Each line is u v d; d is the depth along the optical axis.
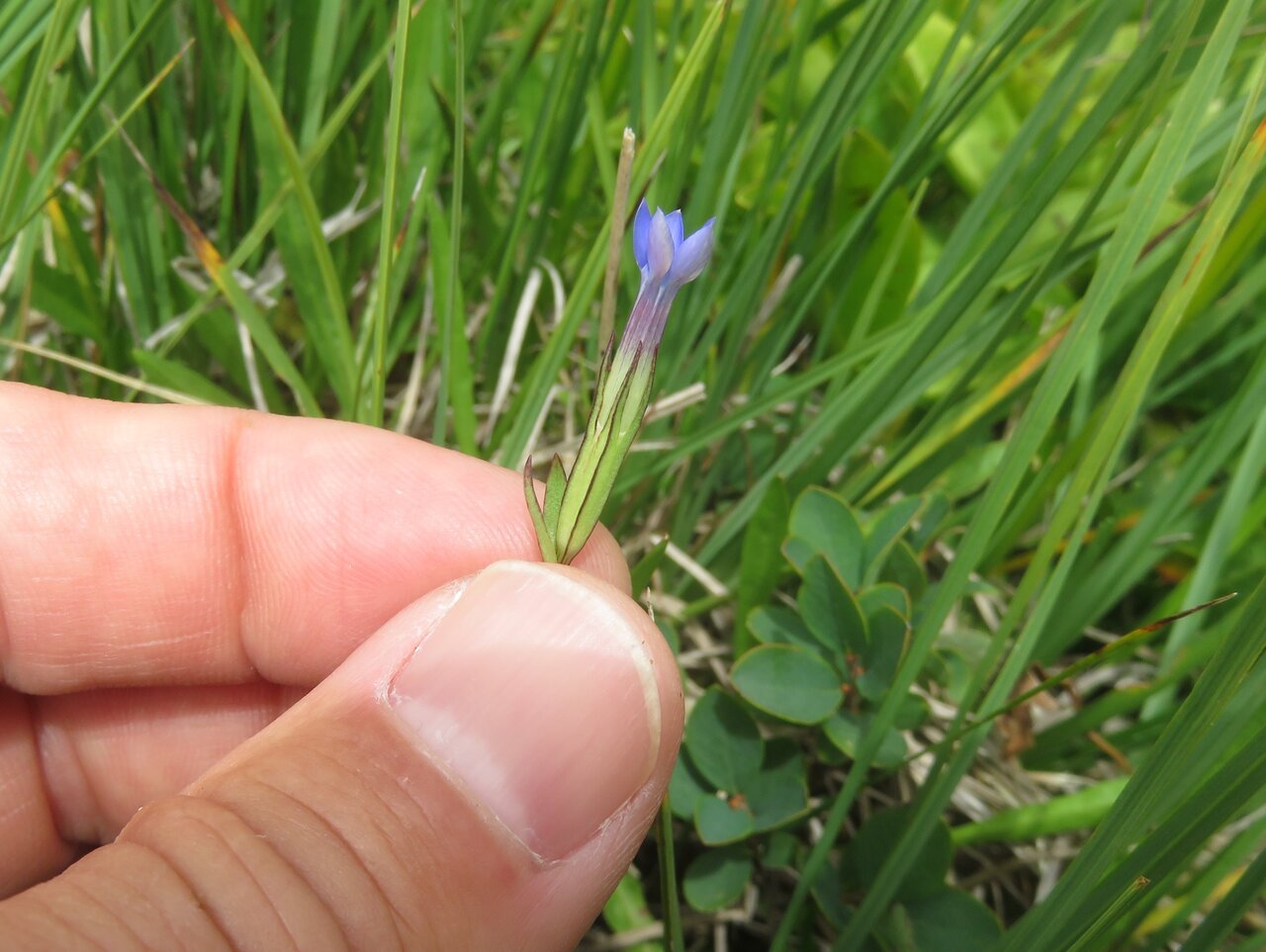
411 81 0.08
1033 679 0.08
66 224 0.08
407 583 0.07
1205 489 0.09
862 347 0.08
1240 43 0.09
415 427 0.09
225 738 0.08
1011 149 0.08
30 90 0.07
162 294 0.09
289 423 0.07
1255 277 0.08
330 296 0.07
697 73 0.06
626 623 0.06
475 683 0.06
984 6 0.11
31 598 0.07
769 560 0.07
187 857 0.05
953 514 0.09
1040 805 0.07
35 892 0.05
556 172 0.08
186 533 0.07
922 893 0.06
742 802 0.07
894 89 0.10
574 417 0.10
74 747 0.08
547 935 0.06
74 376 0.09
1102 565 0.08
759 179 0.10
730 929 0.08
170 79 0.09
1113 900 0.05
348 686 0.06
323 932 0.05
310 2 0.08
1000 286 0.08
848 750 0.07
